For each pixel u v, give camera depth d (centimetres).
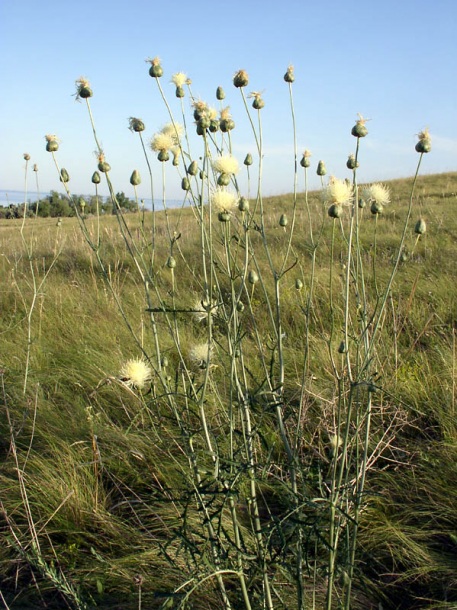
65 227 1255
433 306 547
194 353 212
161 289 656
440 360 432
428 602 250
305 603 224
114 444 347
